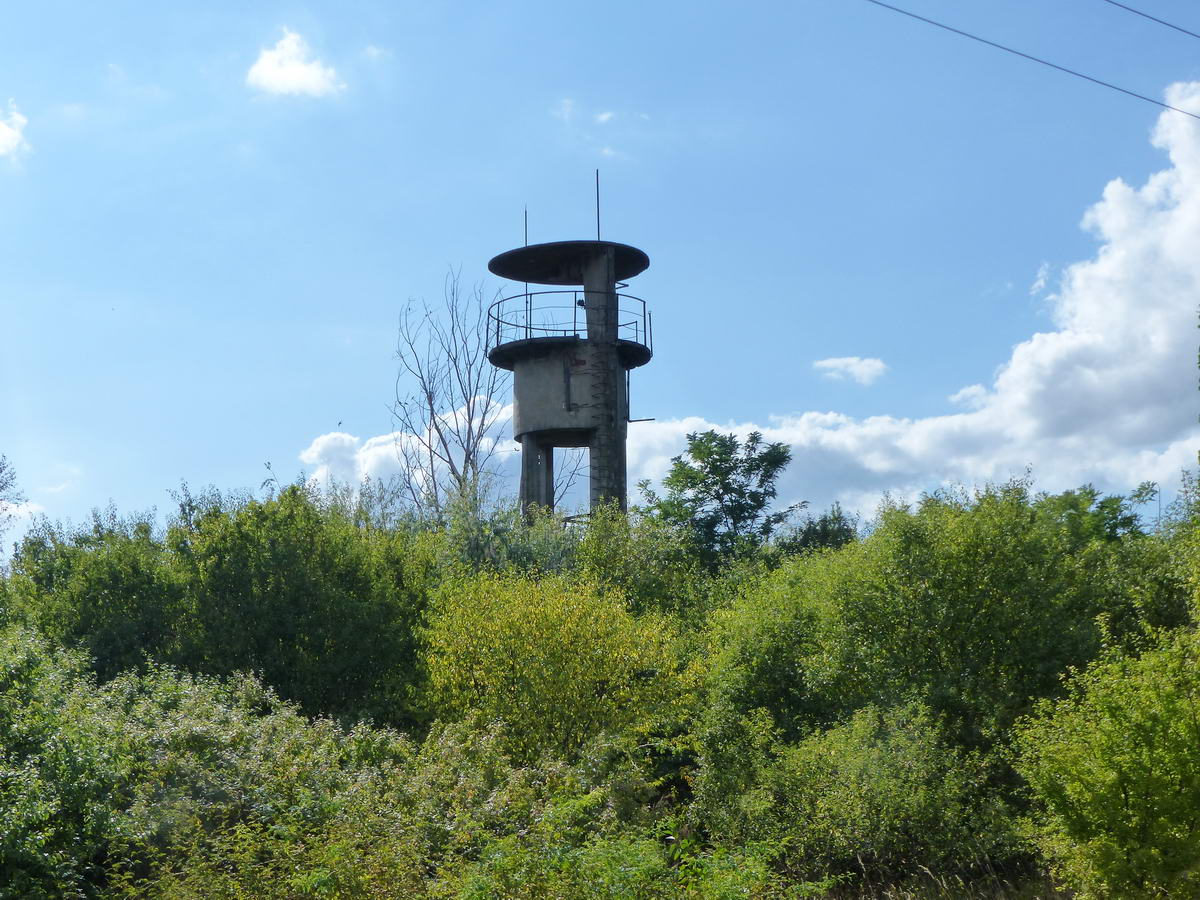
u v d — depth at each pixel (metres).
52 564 25.50
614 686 21.70
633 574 30.95
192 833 12.31
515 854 10.38
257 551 24.48
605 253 34.41
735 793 18.00
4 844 10.58
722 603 28.83
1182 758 13.09
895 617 22.28
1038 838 15.77
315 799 12.95
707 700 22.72
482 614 21.89
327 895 10.71
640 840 11.30
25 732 11.91
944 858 17.25
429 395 48.78
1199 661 13.94
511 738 20.12
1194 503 23.25
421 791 13.73
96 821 11.74
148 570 24.69
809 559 26.89
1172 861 12.89
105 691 16.44
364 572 25.84
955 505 23.28
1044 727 15.16
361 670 24.17
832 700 22.47
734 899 10.35
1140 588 22.77
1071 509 32.03
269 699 18.52
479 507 32.50
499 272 36.03
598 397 33.78
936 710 20.55
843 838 16.73
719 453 43.16
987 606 21.81
